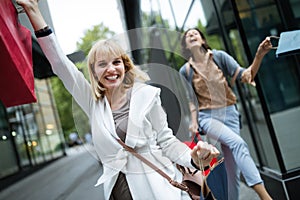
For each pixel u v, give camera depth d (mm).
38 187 8500
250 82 2732
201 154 1666
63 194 6773
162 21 5605
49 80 15828
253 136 3908
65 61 1704
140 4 6152
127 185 1720
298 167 3219
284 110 4508
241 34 3605
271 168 3545
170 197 1668
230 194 2670
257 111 3670
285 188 3127
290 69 4793
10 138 11445
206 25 4457
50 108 15961
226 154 2680
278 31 4320
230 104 2783
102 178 1727
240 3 3809
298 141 3486
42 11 4254
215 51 2844
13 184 9844
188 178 1769
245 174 2668
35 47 4043
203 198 1718
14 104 1559
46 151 14414
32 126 13766
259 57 2623
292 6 4391
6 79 1462
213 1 4203
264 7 4195
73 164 11570
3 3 1506
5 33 1412
